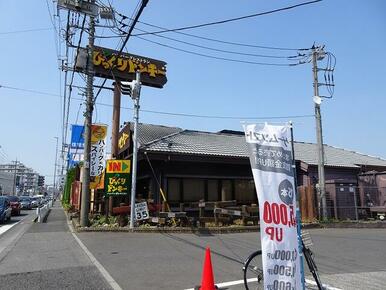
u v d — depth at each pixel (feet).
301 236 20.56
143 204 55.72
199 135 79.25
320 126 69.97
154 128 78.28
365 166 87.15
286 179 19.15
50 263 32.73
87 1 51.31
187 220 56.24
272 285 18.12
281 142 19.42
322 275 29.35
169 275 28.43
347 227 63.87
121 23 46.09
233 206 60.54
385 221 65.98
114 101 70.74
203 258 35.06
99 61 73.10
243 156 68.90
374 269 31.76
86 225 56.59
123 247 40.70
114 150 69.62
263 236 18.39
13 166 364.58
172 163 66.39
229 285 25.79
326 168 81.66
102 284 25.82
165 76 81.35
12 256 36.01
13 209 104.68
